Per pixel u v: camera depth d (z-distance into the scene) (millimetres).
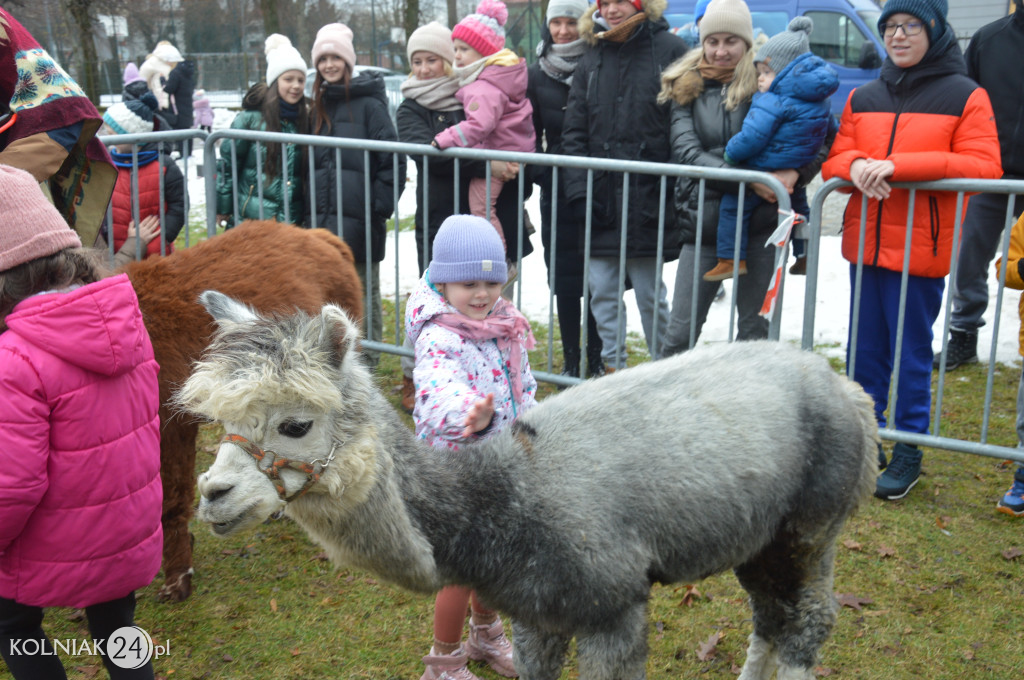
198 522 4410
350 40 5746
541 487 2432
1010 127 5625
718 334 6926
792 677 2895
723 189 4695
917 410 4570
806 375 2828
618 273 5453
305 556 4141
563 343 5883
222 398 2143
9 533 2346
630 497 2455
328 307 2268
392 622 3654
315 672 3350
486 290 2844
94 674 3303
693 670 3355
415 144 5289
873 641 3482
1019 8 5492
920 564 3996
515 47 22453
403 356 5523
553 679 2686
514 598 2467
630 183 5160
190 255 3883
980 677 3279
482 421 2555
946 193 4281
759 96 4633
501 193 5738
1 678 3139
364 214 5730
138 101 6230
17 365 2295
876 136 4406
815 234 4555
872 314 4652
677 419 2584
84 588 2518
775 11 13672
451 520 2426
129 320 2457
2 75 3738
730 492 2566
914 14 4164
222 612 3705
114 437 2486
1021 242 4180
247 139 5695
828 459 2775
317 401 2164
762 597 2955
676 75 4910
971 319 6129
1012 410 5539
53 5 23375
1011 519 4367
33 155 3609
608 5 5023
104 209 4035
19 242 2361
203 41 26578
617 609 2439
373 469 2293
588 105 5207
